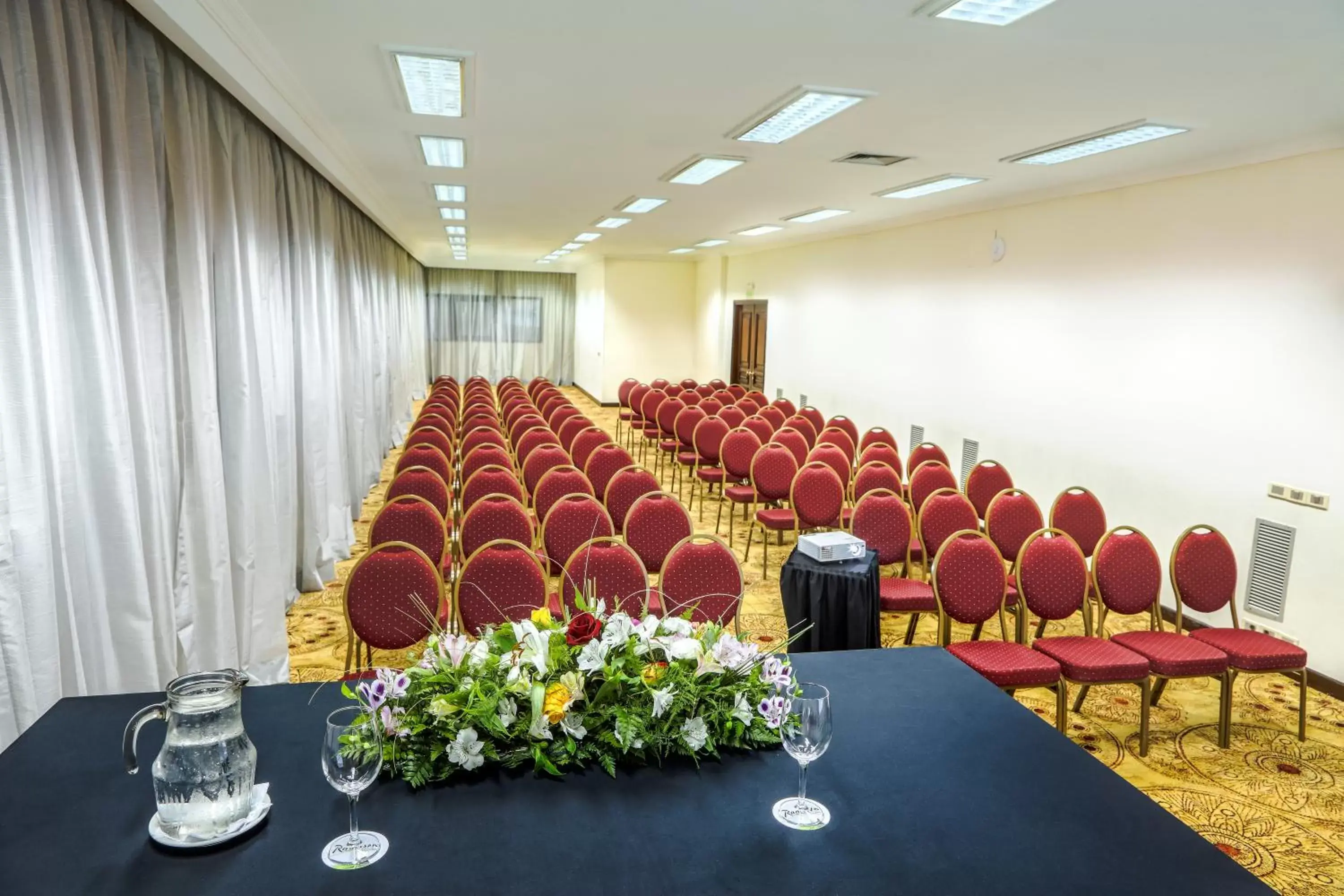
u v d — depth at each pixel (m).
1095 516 5.59
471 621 3.97
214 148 4.27
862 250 10.88
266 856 1.82
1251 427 5.38
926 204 8.09
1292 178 5.09
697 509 8.92
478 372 21.88
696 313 18.25
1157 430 6.12
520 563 4.00
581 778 2.21
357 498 8.49
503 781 2.18
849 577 4.52
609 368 18.14
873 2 3.00
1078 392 6.95
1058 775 2.30
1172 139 4.93
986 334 8.21
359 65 4.08
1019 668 3.86
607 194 8.20
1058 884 1.84
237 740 1.88
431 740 2.19
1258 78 3.70
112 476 3.06
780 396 13.91
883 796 2.17
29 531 2.65
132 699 2.55
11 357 2.58
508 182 7.71
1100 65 3.60
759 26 3.31
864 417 10.88
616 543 4.20
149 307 3.52
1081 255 6.89
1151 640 4.31
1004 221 7.89
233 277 4.34
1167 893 1.82
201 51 3.31
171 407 3.65
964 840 1.99
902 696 2.79
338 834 1.92
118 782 2.09
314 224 6.59
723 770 2.27
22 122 2.64
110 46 3.15
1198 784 3.83
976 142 5.21
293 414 5.95
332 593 6.18
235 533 4.42
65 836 1.86
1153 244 6.15
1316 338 4.97
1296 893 3.08
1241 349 5.45
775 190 7.54
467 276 21.41
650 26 3.37
